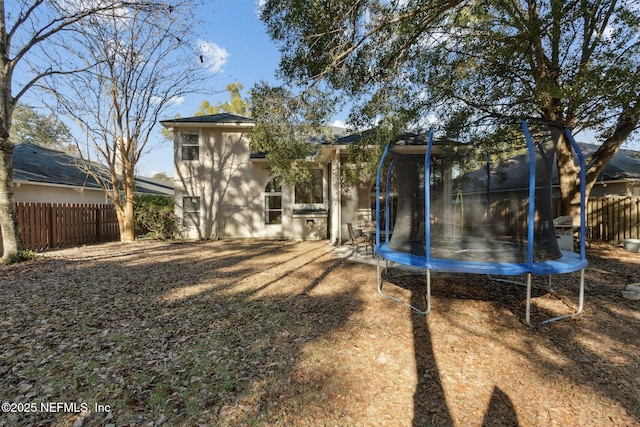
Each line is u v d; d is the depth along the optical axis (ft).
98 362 10.23
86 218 40.06
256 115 21.30
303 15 16.53
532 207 12.30
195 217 44.93
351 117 21.50
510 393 8.36
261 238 45.11
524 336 11.77
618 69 17.48
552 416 7.50
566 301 15.72
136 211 44.39
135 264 25.96
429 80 22.26
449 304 15.51
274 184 45.37
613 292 17.01
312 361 10.17
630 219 31.89
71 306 15.48
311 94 19.90
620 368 9.50
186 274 22.35
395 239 17.39
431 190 17.75
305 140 23.41
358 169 23.49
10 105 26.30
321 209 43.19
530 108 22.91
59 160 55.57
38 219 33.83
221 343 11.55
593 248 30.25
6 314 14.39
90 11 26.96
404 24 17.19
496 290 17.95
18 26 26.21
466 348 10.85
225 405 8.12
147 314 14.44
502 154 17.97
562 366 9.65
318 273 22.56
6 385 8.95
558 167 29.76
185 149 44.70
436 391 8.50
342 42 17.93
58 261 27.12
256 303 15.96
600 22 22.77
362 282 19.97
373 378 9.17
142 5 28.86
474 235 17.30
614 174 36.76
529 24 18.25
